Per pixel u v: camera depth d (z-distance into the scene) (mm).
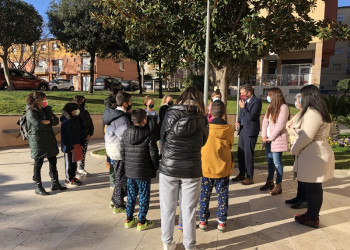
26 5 18516
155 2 6590
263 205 4453
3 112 10766
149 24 6344
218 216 3600
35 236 3393
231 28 6539
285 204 4492
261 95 23703
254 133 5293
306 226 3738
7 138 8938
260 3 6715
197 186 3004
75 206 4340
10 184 5348
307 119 3496
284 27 6121
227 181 3574
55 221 3811
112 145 3994
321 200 3658
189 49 6320
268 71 25734
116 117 4031
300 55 24094
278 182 4887
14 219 3842
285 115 4672
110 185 5199
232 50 5875
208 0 5465
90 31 18672
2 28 17438
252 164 5418
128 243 3285
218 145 3439
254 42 5617
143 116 3424
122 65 44250
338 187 5348
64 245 3205
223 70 6895
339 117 9977
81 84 40938
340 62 44938
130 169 3461
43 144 4652
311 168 3537
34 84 20609
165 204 3035
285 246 3234
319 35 5961
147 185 3557
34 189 5078
